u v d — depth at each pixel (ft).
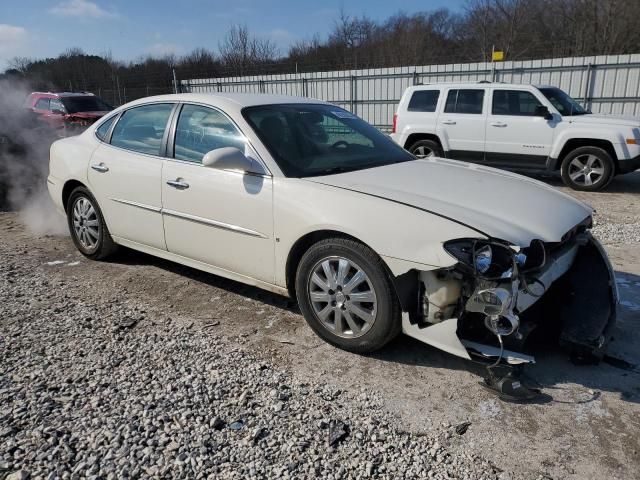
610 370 10.07
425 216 9.36
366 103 68.44
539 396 9.19
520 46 110.01
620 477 7.34
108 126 15.53
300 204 10.60
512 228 9.32
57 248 17.84
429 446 7.95
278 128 12.21
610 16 99.86
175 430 8.18
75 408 8.73
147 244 14.32
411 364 10.24
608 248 18.12
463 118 33.27
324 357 10.49
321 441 7.98
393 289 9.70
